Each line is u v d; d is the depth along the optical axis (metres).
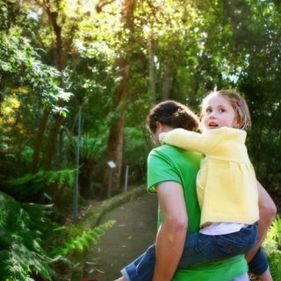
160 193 1.69
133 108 11.51
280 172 11.53
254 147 11.63
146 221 8.16
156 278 1.69
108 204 8.78
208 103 1.91
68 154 9.07
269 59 11.61
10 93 5.27
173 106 1.99
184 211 1.66
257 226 1.86
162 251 1.65
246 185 1.75
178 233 1.63
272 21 11.63
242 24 12.03
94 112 8.91
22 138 7.44
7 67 4.24
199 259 1.71
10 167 7.18
